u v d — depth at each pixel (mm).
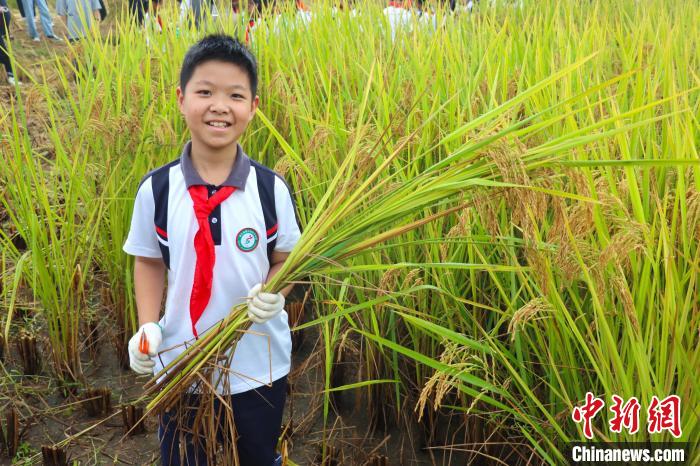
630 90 4258
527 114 3350
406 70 4480
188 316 2424
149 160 3932
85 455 3381
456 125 3553
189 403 2553
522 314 2373
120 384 3934
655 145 2883
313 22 5656
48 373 3965
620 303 2559
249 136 4223
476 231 3053
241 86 2248
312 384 3887
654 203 2623
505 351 2855
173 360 2482
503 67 3887
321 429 3600
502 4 6781
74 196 3801
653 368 2545
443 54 4590
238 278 2381
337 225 2428
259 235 2387
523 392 3053
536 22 5258
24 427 3523
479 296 3295
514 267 2496
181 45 5160
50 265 3762
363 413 3711
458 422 3523
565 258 2262
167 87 4559
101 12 7172
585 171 2414
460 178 2137
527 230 2143
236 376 2479
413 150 3582
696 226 2355
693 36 4957
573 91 3695
